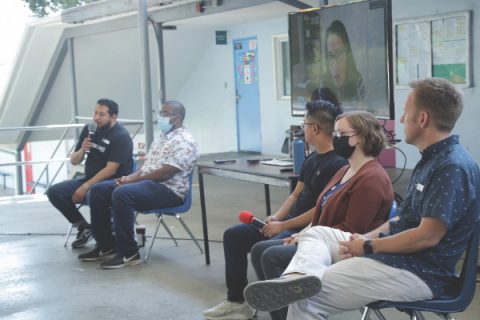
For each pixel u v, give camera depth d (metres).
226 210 7.11
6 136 12.62
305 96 5.54
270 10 9.17
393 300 2.60
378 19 4.65
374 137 3.06
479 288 4.04
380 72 4.70
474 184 2.54
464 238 2.59
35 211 7.43
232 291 3.85
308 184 3.61
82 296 4.36
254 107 11.84
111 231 5.27
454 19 7.57
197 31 11.55
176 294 4.32
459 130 7.79
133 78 11.73
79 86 11.38
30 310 4.13
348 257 2.71
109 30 9.64
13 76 11.24
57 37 10.67
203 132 12.66
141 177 5.04
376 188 3.02
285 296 2.59
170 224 6.45
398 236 2.58
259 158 4.89
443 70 7.79
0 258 5.42
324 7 5.17
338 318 3.74
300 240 2.88
